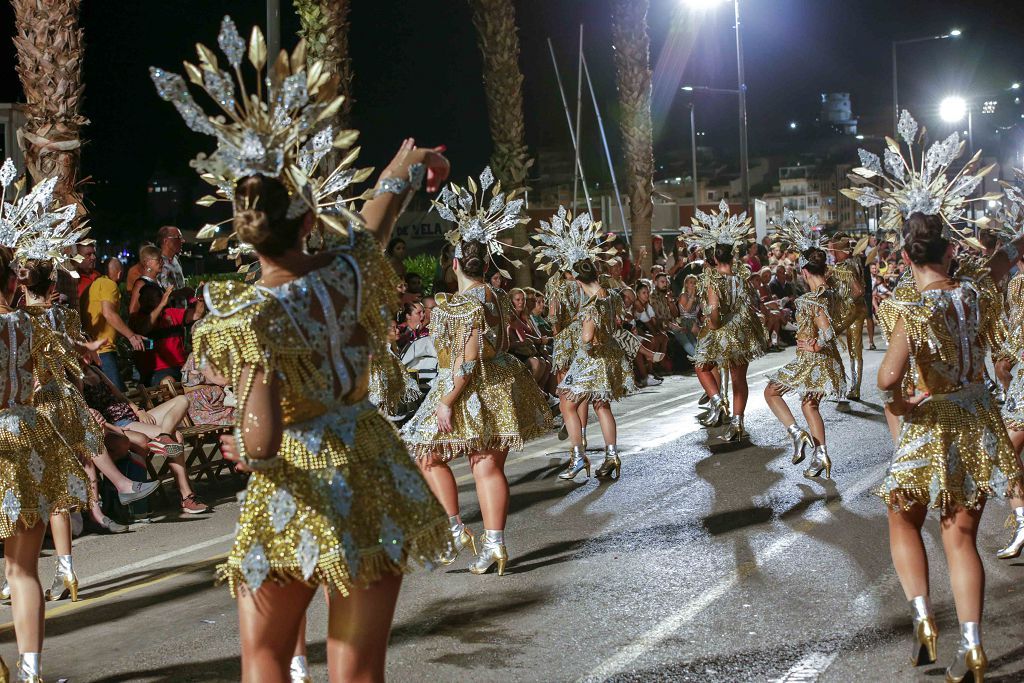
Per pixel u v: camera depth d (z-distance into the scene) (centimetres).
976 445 445
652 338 1573
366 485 299
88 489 493
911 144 525
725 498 808
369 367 311
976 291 457
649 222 2112
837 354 903
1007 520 627
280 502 295
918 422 454
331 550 289
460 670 477
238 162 296
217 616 577
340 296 300
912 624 515
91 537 776
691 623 527
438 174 362
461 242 707
